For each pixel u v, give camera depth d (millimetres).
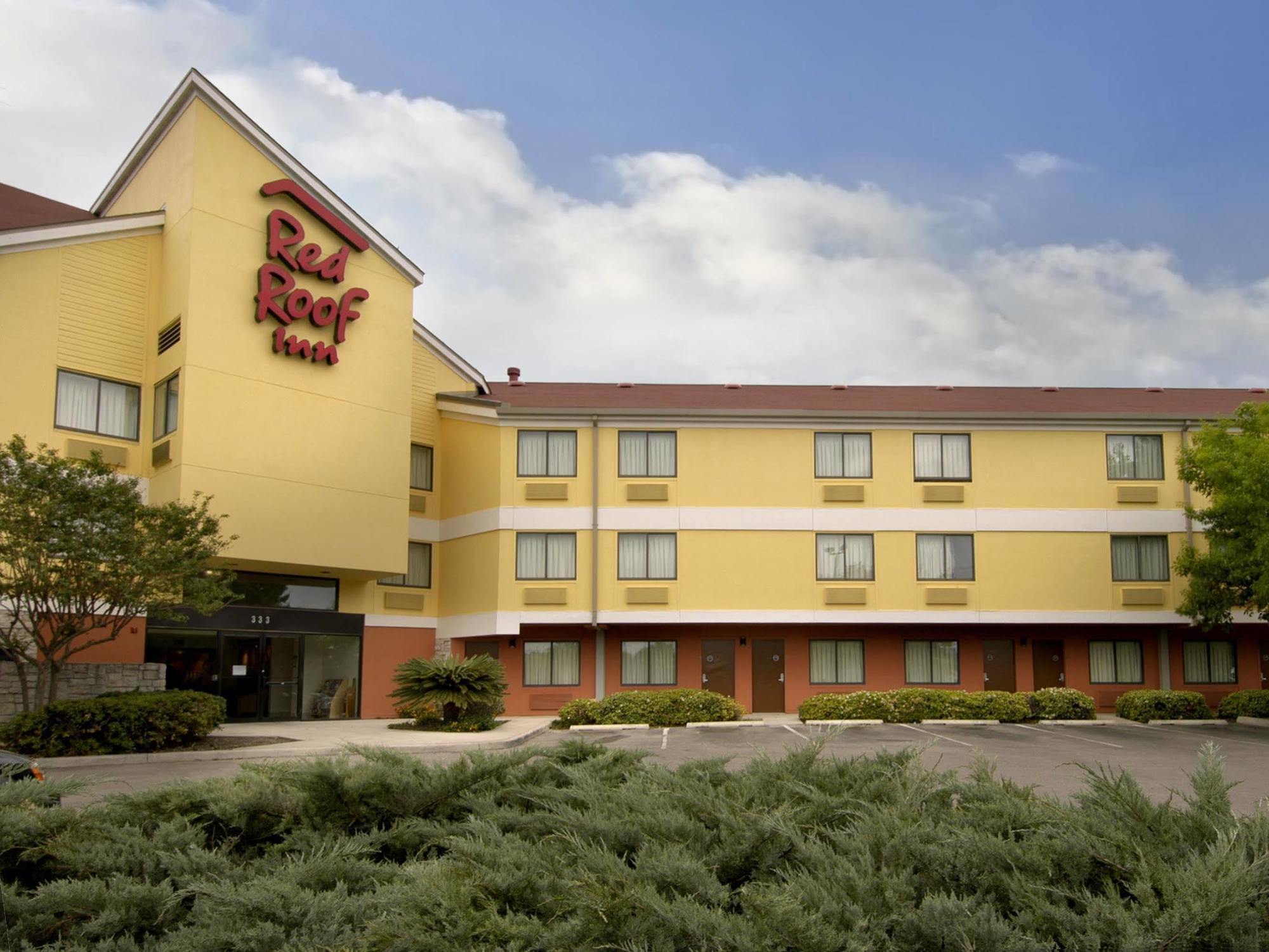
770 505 33844
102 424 27906
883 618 33406
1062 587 33844
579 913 4074
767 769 6172
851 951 3746
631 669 34188
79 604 21812
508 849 4762
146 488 28484
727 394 37938
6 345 26078
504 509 33656
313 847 5492
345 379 31375
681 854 4602
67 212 32562
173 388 27938
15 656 21516
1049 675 34719
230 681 29984
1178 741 24516
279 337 29562
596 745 7184
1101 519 34188
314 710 31875
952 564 33906
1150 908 3898
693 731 27250
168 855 5168
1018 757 21188
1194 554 31312
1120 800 4848
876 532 33875
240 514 28344
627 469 33938
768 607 33344
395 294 33219
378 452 32094
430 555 35594
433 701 27594
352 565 31016
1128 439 34688
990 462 34344
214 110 28797
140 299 28938
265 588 31234
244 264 29125
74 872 5277
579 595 33250
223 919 4434
